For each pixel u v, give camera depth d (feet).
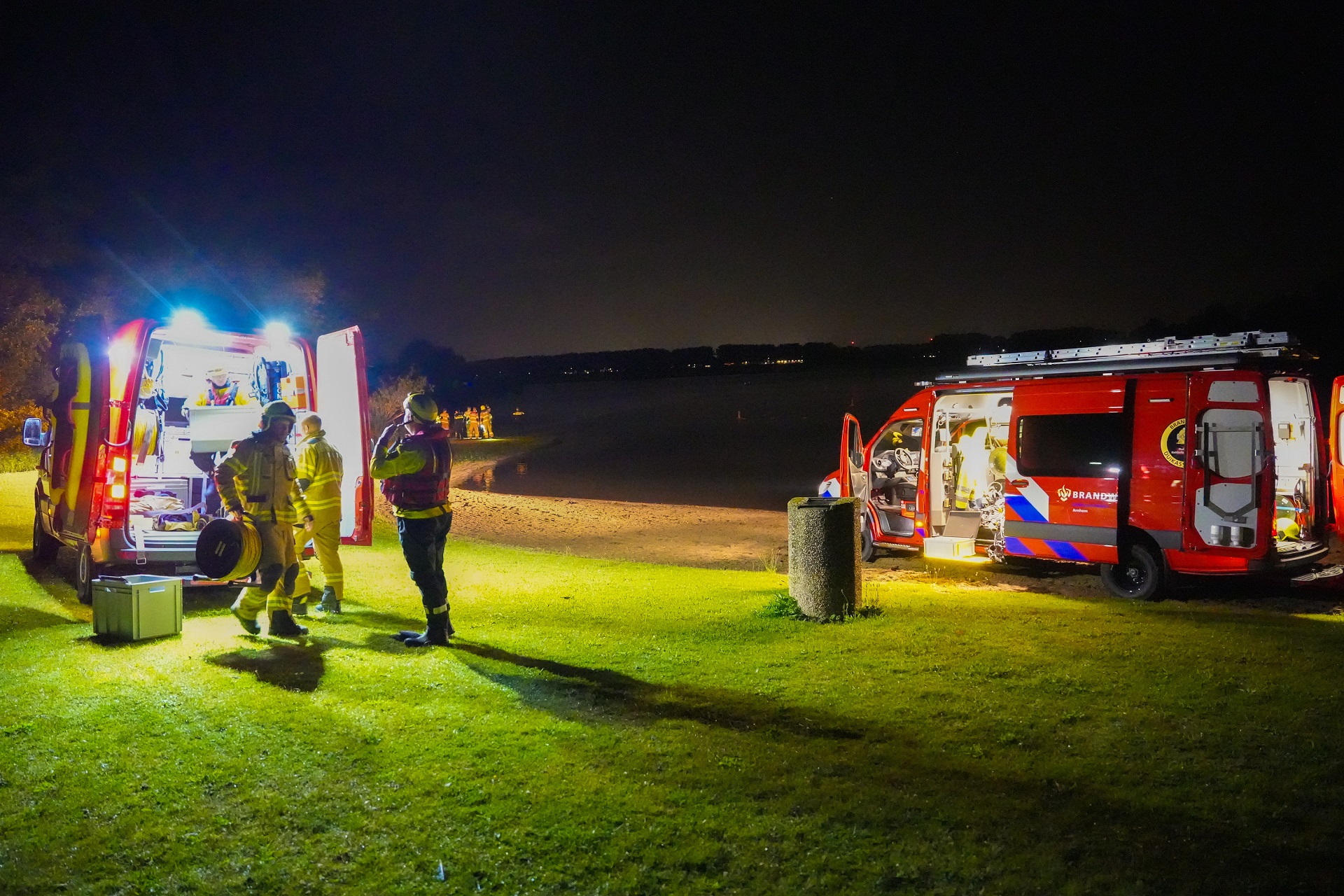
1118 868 9.38
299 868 9.94
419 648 19.67
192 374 32.40
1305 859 9.41
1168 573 31.40
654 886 9.48
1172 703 14.61
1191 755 12.29
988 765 12.22
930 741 13.21
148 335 26.12
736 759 12.57
